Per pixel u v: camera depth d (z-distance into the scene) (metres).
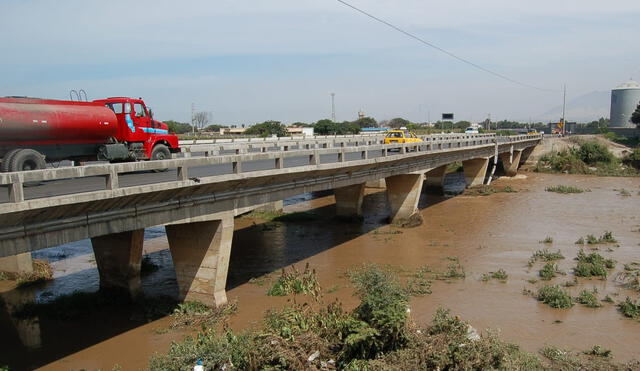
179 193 14.47
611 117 146.38
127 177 18.22
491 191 44.69
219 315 15.80
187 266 16.98
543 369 11.63
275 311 14.16
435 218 32.84
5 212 10.00
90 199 11.61
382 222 31.73
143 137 20.47
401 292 12.72
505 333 14.53
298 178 20.36
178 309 16.47
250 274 20.69
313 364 11.28
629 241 26.09
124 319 15.98
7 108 14.95
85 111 17.48
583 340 14.12
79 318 16.09
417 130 111.62
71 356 13.48
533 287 18.83
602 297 17.66
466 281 19.55
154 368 11.20
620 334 14.51
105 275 17.70
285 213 33.88
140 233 16.98
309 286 17.42
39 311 16.53
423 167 31.77
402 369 10.38
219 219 16.34
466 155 40.91
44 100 16.58
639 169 61.94
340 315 13.28
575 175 58.97
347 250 24.59
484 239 26.78
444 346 11.33
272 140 45.53
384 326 11.49
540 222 31.28
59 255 25.28
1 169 14.84
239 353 11.57
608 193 43.88
